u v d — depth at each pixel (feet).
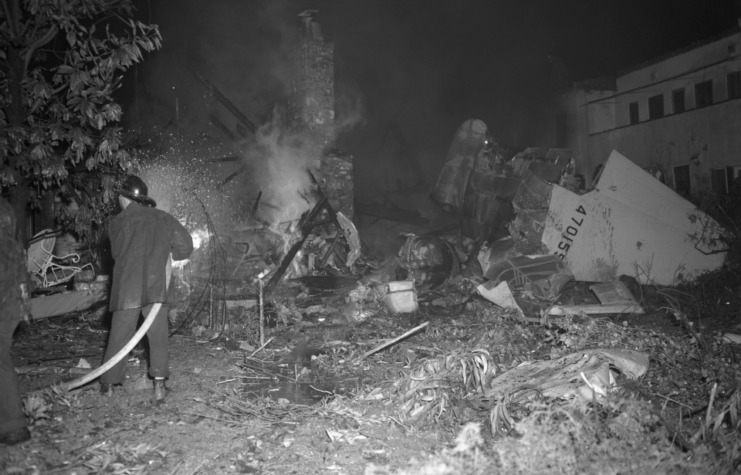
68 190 27.66
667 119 70.74
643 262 32.09
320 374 16.72
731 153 63.57
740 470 9.52
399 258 32.99
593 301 28.96
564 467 9.18
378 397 13.88
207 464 10.21
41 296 24.21
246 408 13.39
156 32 22.44
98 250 28.91
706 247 32.12
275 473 9.95
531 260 30.09
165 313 13.99
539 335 20.06
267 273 30.22
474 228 39.22
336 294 29.37
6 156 21.77
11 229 11.09
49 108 23.08
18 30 21.76
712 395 11.43
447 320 24.39
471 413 12.43
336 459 10.48
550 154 35.09
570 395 11.76
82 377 13.15
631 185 32.37
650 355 16.01
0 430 10.72
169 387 14.66
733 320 23.68
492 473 9.46
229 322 23.13
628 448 9.62
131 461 10.34
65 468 9.97
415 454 10.66
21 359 17.95
